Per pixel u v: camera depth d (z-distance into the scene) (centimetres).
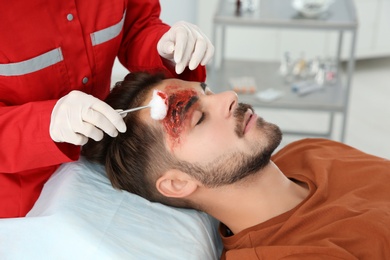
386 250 128
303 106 280
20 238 124
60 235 123
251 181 139
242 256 125
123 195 139
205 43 136
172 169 137
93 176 141
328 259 120
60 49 129
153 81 143
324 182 144
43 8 123
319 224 133
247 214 143
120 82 148
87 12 131
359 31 414
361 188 145
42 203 133
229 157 135
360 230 129
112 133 116
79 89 138
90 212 129
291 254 122
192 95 137
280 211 142
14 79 125
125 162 139
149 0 156
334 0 296
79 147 132
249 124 138
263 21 271
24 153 119
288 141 338
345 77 411
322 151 162
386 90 395
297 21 268
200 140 134
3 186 139
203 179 137
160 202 144
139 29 156
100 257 122
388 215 133
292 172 157
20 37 121
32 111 117
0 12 117
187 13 377
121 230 128
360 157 158
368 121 355
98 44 136
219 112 136
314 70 313
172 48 136
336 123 356
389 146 327
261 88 295
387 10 410
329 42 406
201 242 135
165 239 131
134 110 124
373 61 441
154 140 135
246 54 407
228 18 272
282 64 321
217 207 144
